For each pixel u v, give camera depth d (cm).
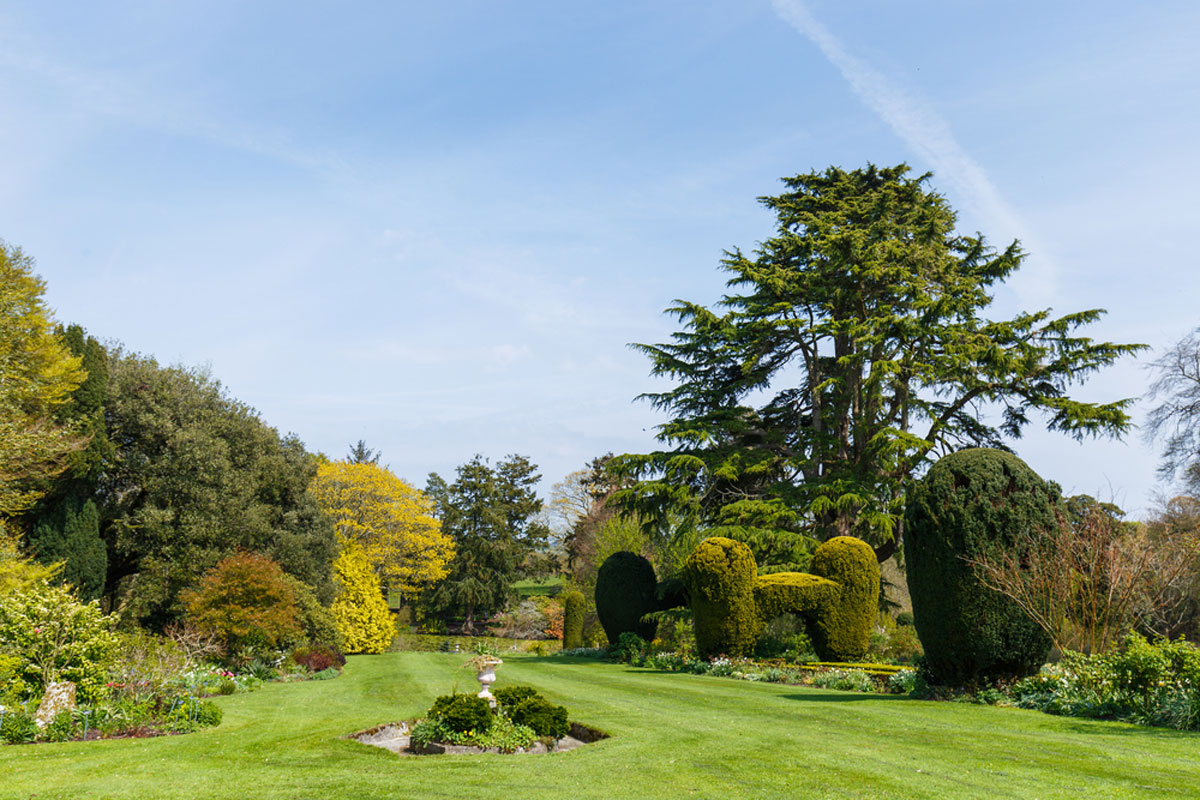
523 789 667
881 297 2638
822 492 2455
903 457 2495
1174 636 1697
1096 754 774
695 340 2738
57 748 878
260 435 3192
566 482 5666
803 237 2720
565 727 986
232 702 1369
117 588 2897
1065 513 1269
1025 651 1220
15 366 2133
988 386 2506
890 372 2306
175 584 2612
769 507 2381
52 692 1015
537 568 5628
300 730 1014
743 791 652
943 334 2406
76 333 2491
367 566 4034
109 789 675
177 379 2895
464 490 5531
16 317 2188
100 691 1085
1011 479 1244
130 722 1022
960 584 1220
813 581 2042
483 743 885
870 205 2648
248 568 2078
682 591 2695
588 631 3694
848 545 2089
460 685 1681
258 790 669
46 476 2252
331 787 677
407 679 1850
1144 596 1285
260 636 2025
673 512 2686
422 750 902
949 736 895
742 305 2722
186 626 2014
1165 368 2903
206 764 788
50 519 2336
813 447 2616
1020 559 1218
